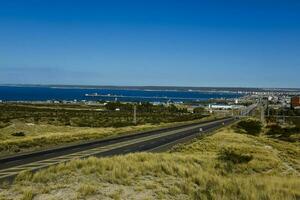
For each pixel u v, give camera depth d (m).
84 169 19.06
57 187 15.87
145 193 16.23
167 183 18.50
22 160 30.02
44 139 48.59
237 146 46.44
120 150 39.59
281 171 31.59
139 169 20.25
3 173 22.66
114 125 93.50
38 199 14.36
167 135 62.91
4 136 59.62
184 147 43.28
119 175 18.39
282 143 67.19
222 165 27.20
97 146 43.66
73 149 39.84
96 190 15.68
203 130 76.94
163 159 25.17
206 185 18.58
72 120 105.94
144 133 67.06
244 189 17.70
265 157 37.56
